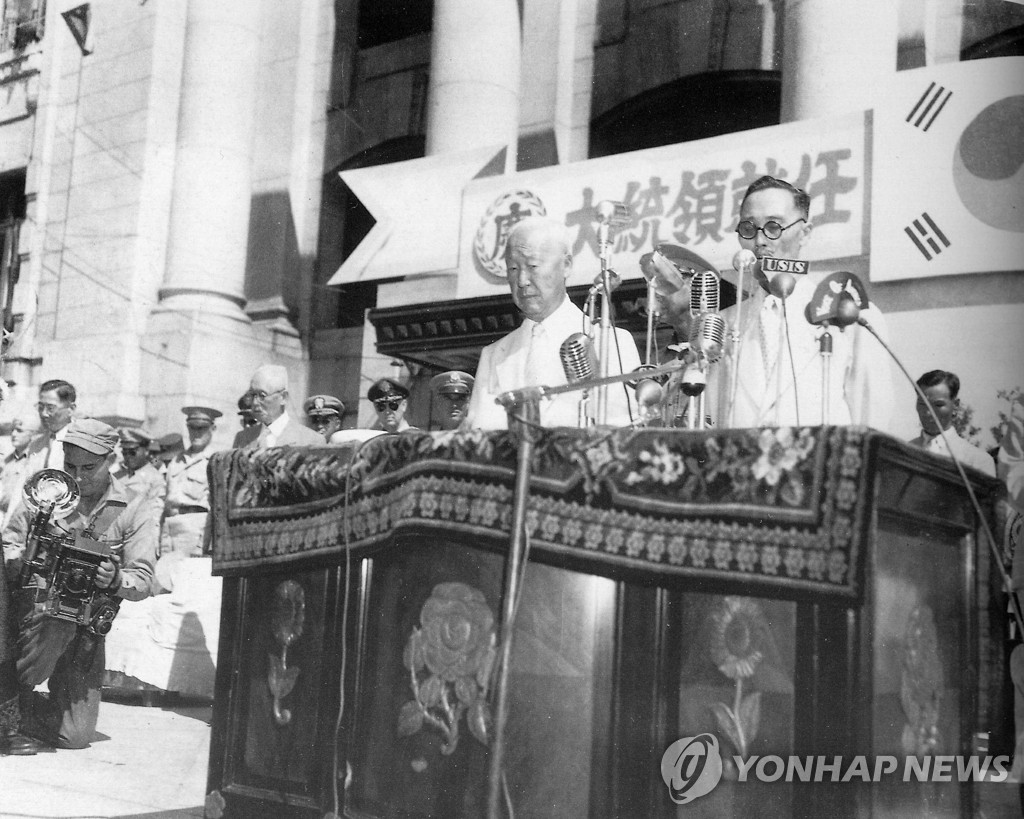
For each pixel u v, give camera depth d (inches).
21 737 163.6
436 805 92.0
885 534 84.7
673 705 84.7
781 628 81.6
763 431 80.7
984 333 214.7
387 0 353.1
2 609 162.4
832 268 227.9
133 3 358.9
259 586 111.1
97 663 175.5
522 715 88.8
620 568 84.7
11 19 386.3
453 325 263.0
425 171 287.3
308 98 360.2
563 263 130.6
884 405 130.5
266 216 357.7
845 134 228.1
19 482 234.8
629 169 251.1
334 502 103.0
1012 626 124.9
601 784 85.2
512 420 89.8
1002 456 207.8
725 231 236.5
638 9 310.7
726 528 81.3
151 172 348.2
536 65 317.7
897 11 237.9
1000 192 216.1
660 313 121.3
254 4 353.1
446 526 92.4
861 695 78.0
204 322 331.0
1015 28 241.6
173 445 294.0
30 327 358.0
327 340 347.9
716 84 301.7
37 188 367.9
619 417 117.7
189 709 229.1
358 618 99.7
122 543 176.9
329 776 99.3
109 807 125.0
